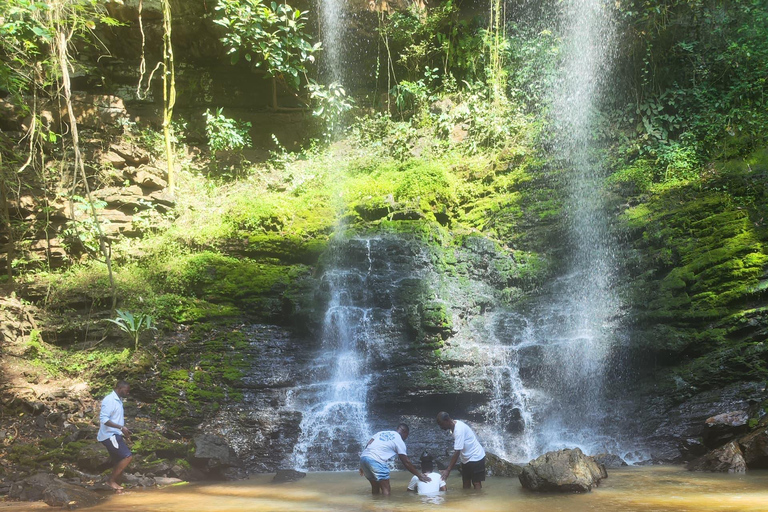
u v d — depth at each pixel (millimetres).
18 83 13750
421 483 7953
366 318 12531
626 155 14578
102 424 8641
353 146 17312
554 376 11906
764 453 8688
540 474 7734
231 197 15859
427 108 17219
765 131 13297
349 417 11297
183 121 17312
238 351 12430
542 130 15781
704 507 6379
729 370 10641
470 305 13078
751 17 15242
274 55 16047
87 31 16656
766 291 11008
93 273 13617
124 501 7727
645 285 12375
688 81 15219
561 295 13195
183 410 11195
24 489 8141
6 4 12422
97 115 15594
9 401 10648
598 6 16328
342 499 7582
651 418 10828
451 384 11344
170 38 17203
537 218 14383
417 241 13523
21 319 12570
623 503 6738
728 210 12312
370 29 18125
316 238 14547
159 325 12875
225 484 9047
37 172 14383
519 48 17312
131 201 14969
